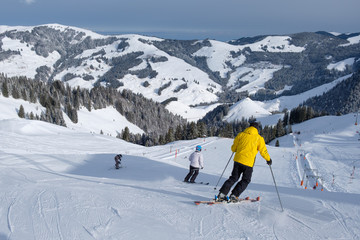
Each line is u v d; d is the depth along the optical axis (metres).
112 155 19.16
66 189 4.96
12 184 5.50
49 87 142.75
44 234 3.06
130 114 161.38
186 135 89.00
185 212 3.94
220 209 4.12
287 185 24.50
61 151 29.75
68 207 3.91
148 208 4.04
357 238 3.35
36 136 38.31
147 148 43.72
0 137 31.20
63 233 3.09
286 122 116.19
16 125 43.75
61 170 13.29
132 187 5.88
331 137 68.94
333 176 27.62
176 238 3.05
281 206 4.27
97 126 130.25
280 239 3.18
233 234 3.23
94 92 160.38
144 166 15.43
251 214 3.98
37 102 125.31
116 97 171.62
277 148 51.84
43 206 3.94
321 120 95.88
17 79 130.38
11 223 3.36
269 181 25.83
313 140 68.50
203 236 3.14
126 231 3.16
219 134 90.75
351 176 28.83
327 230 3.54
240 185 4.43
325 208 4.48
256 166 33.22
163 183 7.55
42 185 5.39
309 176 28.11
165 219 3.61
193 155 8.79
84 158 16.97
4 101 109.88
